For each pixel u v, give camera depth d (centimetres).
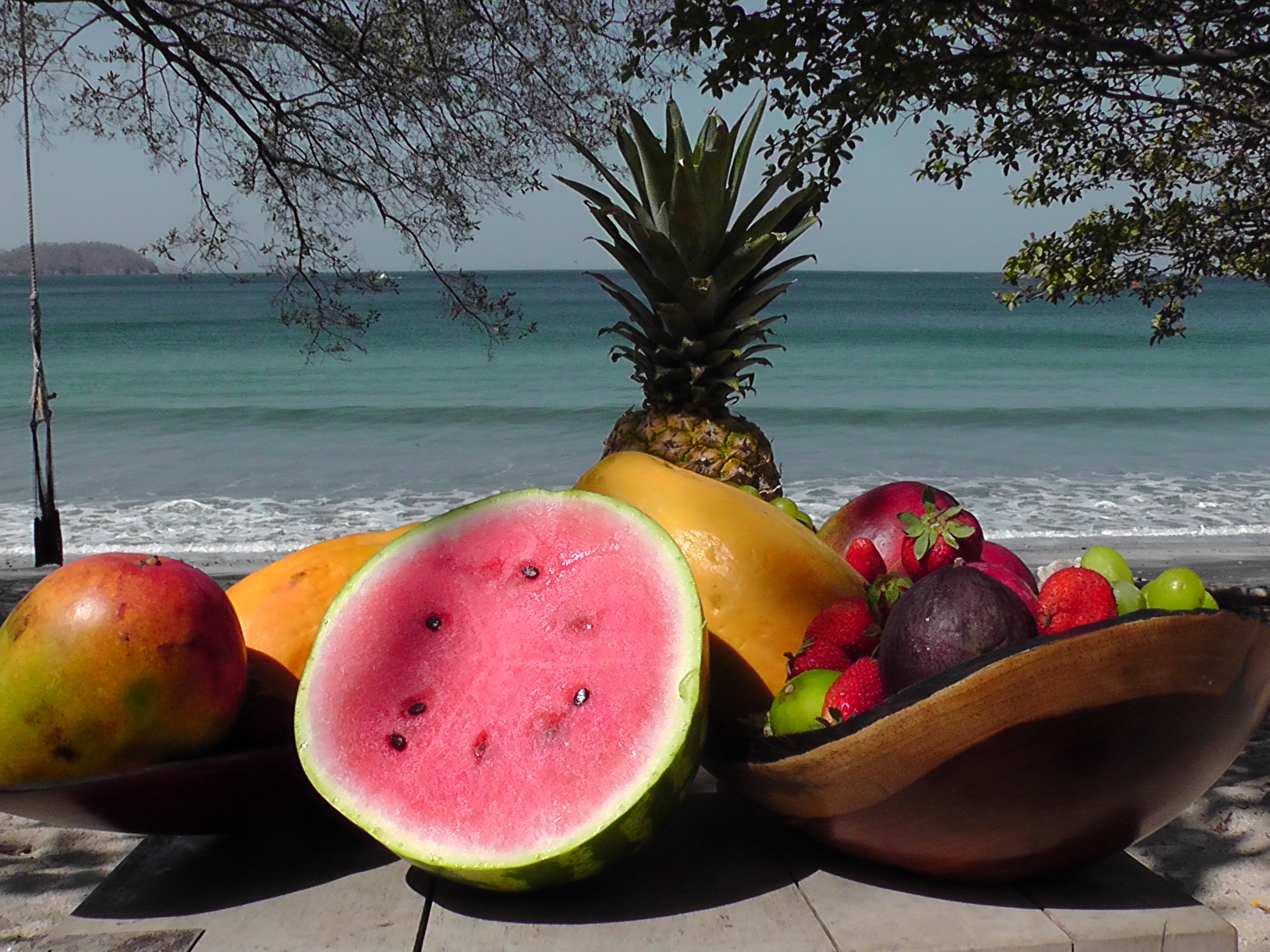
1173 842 369
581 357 3872
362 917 136
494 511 164
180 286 13388
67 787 143
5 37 732
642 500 185
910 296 10744
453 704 148
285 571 186
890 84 501
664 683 143
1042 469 1775
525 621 153
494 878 135
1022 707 121
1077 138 729
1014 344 4553
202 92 756
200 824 156
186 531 1309
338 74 780
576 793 137
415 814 140
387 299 7956
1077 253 798
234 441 2072
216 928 134
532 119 734
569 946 128
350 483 1666
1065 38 581
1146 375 3344
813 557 184
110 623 150
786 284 489
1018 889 144
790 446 2033
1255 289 10331
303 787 158
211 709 157
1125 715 123
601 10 715
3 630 155
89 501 1491
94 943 129
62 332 5216
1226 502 1488
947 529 176
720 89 506
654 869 150
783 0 477
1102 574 182
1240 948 288
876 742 126
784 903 139
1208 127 739
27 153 639
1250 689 132
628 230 475
